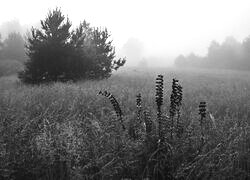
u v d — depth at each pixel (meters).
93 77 15.97
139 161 3.36
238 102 7.00
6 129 3.75
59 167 3.15
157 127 3.92
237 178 3.07
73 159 3.10
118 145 3.44
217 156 3.31
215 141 3.67
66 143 3.15
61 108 5.52
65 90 8.25
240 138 3.61
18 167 3.07
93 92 7.88
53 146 3.19
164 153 3.36
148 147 3.51
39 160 3.12
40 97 7.03
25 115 4.84
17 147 3.31
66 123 4.07
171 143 3.57
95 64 16.02
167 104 6.39
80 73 15.05
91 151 3.35
